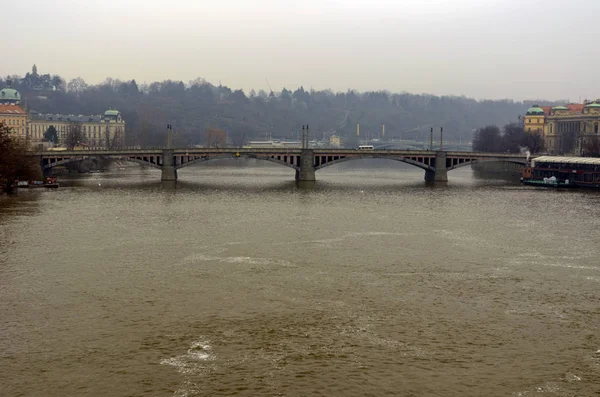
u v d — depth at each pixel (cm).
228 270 10112
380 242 12406
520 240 12769
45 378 6322
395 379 6375
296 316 8019
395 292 9044
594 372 6569
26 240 12181
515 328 7700
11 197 19100
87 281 9431
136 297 8700
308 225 14288
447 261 10888
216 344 7131
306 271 10112
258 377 6375
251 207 17375
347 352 6962
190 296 8762
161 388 6147
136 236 12719
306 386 6219
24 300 8538
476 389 6203
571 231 13875
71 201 18238
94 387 6156
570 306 8525
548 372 6556
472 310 8319
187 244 11994
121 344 7112
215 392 6088
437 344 7194
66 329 7531
